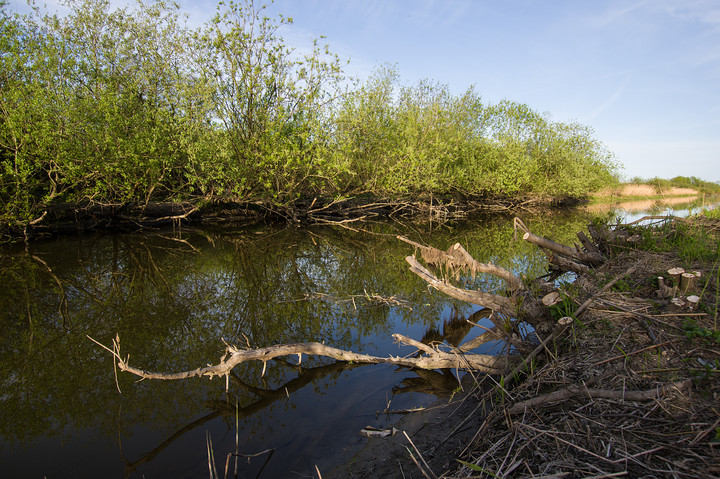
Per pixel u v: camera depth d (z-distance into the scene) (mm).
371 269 9812
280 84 13430
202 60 12703
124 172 11500
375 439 3305
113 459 3115
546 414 2893
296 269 9797
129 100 12109
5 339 5520
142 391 4184
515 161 21391
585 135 25516
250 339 5496
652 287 4273
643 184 37812
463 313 6500
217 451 3201
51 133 10094
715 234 6422
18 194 10391
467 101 21250
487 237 14594
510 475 2379
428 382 4305
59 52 11578
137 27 14203
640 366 3035
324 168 13773
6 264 9383
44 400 4012
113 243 12125
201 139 13039
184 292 7785
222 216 17188
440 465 2873
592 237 7246
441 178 18797
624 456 2283
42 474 2936
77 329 5879
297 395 4074
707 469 2059
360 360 4469
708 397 2551
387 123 16453
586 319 3846
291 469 2973
